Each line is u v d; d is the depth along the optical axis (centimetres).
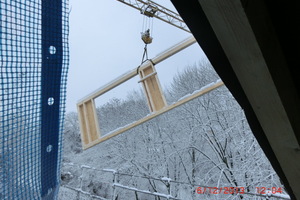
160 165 1102
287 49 75
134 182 1107
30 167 115
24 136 111
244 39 62
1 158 105
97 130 294
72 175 1191
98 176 1145
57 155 126
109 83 298
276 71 69
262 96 75
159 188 1109
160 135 1142
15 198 108
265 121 82
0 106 100
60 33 115
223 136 984
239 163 899
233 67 72
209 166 998
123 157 1134
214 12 60
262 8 65
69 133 1460
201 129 1044
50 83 115
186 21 67
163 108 254
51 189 125
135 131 1177
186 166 1069
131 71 288
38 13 108
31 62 107
